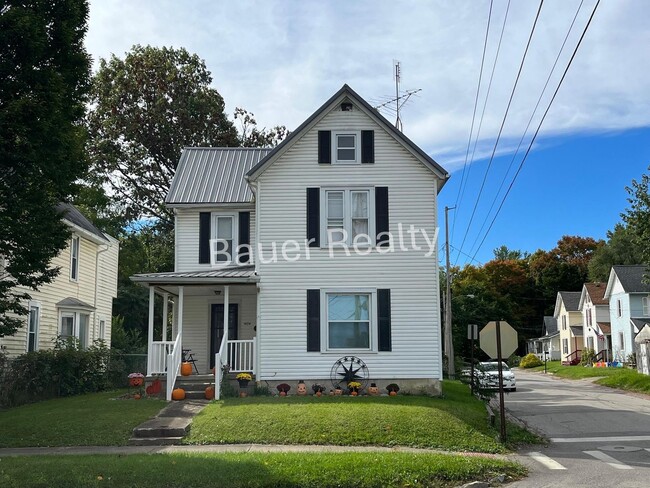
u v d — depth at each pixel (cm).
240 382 1936
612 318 5253
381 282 2019
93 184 3997
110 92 4109
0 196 1411
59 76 1412
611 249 7462
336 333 2014
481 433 1484
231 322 2348
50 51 1460
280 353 1997
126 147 4150
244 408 1597
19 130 1338
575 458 1309
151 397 1920
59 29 1450
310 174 2066
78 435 1409
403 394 1966
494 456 1295
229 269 2183
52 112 1400
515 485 1056
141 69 4153
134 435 1408
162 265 4438
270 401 1730
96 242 2961
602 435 1645
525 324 8731
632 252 7231
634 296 4875
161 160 4234
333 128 2084
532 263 8956
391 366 1989
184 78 4241
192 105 4131
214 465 1070
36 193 1438
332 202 2066
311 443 1362
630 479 1088
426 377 1981
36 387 2105
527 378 4847
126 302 4225
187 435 1415
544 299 8656
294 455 1161
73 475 1001
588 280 8344
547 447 1453
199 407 1695
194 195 2341
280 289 2020
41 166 1408
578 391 3316
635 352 4647
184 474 1012
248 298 2331
